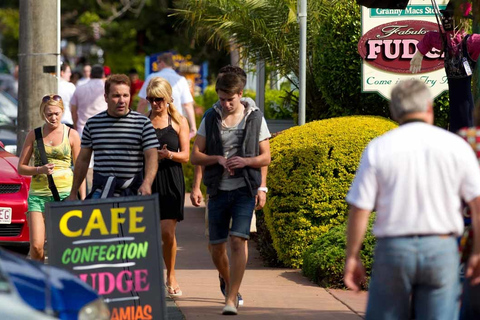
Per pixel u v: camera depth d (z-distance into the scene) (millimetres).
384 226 11086
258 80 30594
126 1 82062
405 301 11156
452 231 11039
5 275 10711
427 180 10969
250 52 28766
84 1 83062
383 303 11133
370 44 23641
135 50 84250
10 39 102000
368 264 19016
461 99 17875
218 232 17109
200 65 70875
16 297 10211
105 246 13906
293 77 29875
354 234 11133
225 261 17453
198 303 18062
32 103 26703
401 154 11031
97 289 13805
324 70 24656
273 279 20547
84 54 93812
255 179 16750
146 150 16281
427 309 11086
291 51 28156
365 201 11078
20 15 26797
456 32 17984
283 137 21734
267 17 28047
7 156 23828
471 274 11195
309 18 27375
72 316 10562
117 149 16297
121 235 13977
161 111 18812
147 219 14062
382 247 11109
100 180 16266
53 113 18094
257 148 16938
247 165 16656
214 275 21172
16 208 22016
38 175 18078
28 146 18234
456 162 11000
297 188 20969
